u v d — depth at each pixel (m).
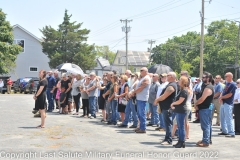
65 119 14.11
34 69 53.66
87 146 8.79
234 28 68.62
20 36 52.78
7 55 36.72
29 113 16.06
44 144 8.90
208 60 63.44
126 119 12.25
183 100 8.79
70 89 16.16
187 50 77.75
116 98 12.71
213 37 67.81
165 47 72.12
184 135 8.93
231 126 10.98
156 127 12.55
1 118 13.98
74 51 51.09
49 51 51.41
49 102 17.11
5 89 37.41
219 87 13.46
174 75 9.36
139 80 11.38
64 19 52.00
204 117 9.12
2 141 9.18
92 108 14.67
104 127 12.16
